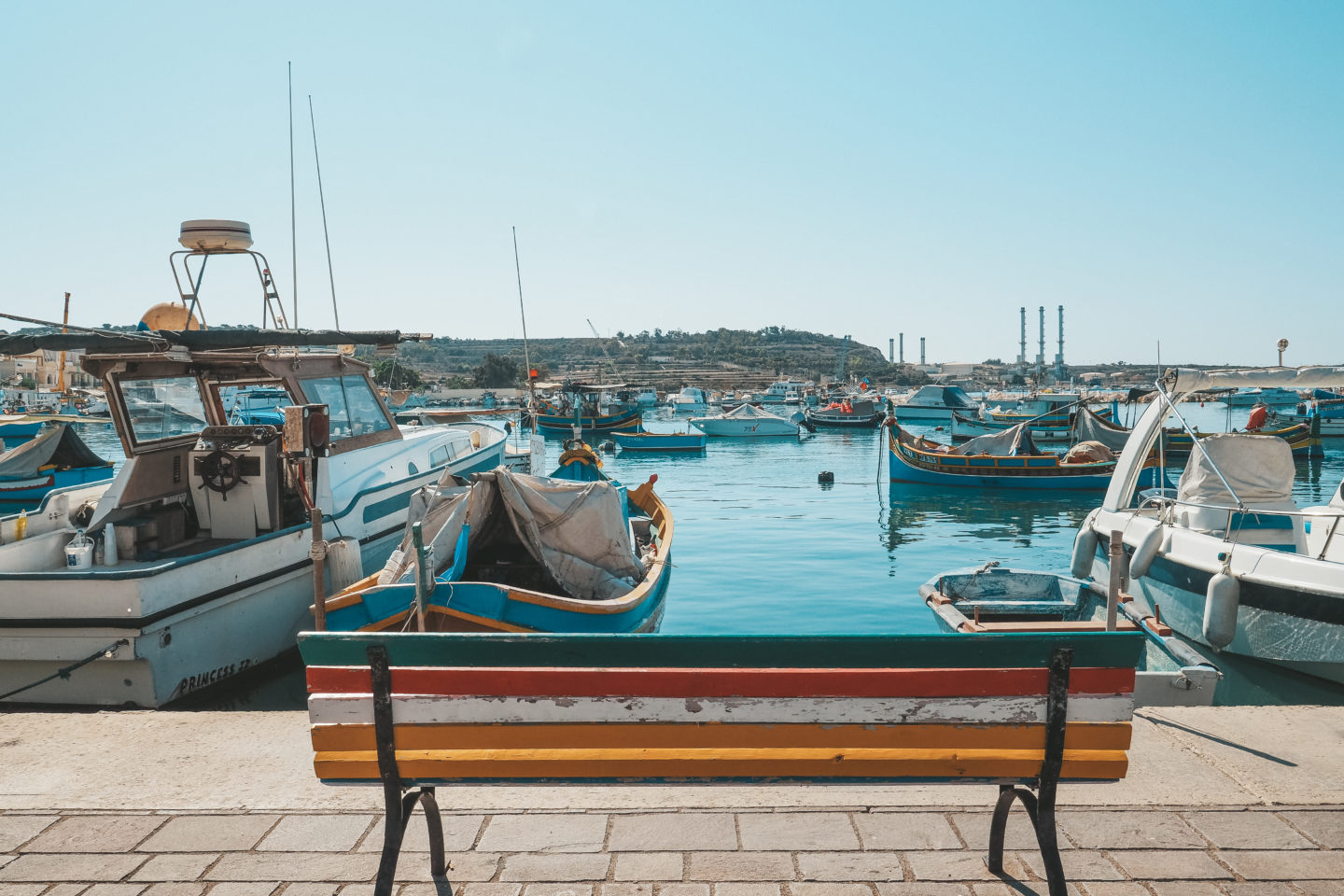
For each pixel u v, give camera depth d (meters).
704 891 3.33
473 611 7.49
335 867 3.54
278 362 10.21
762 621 13.73
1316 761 4.41
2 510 21.58
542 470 22.09
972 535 22.00
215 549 8.98
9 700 8.12
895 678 3.07
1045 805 3.12
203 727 4.95
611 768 3.10
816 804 4.00
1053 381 181.12
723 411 76.56
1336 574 8.93
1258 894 3.30
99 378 9.29
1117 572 6.25
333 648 3.15
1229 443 10.88
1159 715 5.05
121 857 3.61
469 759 3.10
